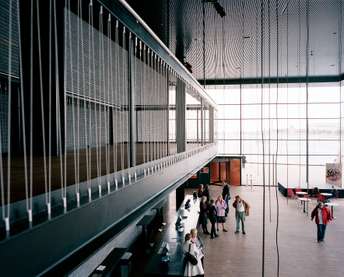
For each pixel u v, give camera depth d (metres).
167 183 4.11
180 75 4.34
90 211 2.07
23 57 4.29
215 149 11.30
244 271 7.07
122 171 2.82
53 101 4.46
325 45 10.60
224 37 9.66
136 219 2.96
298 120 17.64
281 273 6.96
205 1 6.93
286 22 8.45
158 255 6.27
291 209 12.40
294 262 7.52
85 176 3.12
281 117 17.80
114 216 2.44
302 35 9.54
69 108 5.28
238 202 9.53
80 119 5.63
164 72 5.12
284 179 17.81
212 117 11.23
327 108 17.33
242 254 8.00
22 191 2.44
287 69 14.51
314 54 11.79
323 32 9.27
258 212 11.94
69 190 2.35
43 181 2.82
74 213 1.88
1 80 4.12
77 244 1.91
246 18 8.13
